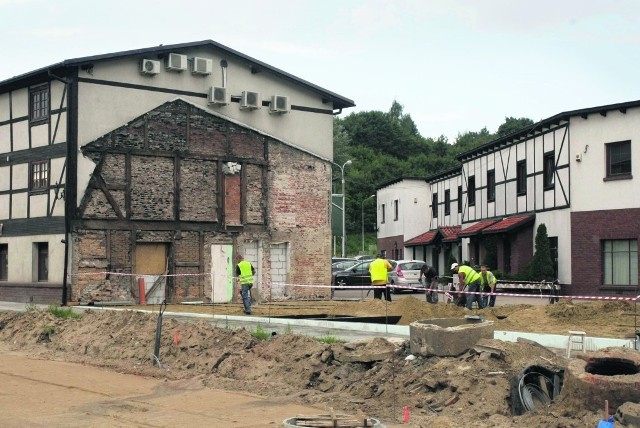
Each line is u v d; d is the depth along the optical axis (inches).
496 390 447.5
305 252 1401.3
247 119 1350.9
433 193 2362.2
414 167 3998.5
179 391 527.2
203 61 1284.4
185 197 1274.6
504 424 406.9
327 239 1425.9
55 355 706.8
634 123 1350.9
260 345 600.4
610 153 1389.0
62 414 457.1
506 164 1710.1
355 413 448.5
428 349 510.3
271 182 1370.6
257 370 568.4
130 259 1216.8
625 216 1357.0
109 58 1192.2
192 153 1284.4
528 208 1600.6
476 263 1866.4
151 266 1243.8
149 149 1240.8
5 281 1299.2
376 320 913.5
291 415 446.9
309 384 528.7
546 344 684.1
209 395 508.7
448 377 469.7
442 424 412.8
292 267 1385.3
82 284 1172.5
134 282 1214.3
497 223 1690.5
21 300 1252.5
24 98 1267.2
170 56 1251.8
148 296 1224.8
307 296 1400.1
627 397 394.6
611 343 635.5
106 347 695.1
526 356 486.9
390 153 4370.1
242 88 1348.4
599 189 1393.9
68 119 1175.0
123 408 473.1
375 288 1066.7
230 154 1326.3
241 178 1337.4
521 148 1636.3
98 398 506.3
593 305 914.7
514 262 1619.1
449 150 4370.1
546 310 896.3
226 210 1317.7
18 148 1274.6
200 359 610.5
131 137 1226.0
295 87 1407.5
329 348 548.7
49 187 1210.6
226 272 1311.5
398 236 2452.0
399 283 1653.5
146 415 452.4
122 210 1211.9
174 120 1269.7
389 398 475.5
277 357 573.9
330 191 1438.2
